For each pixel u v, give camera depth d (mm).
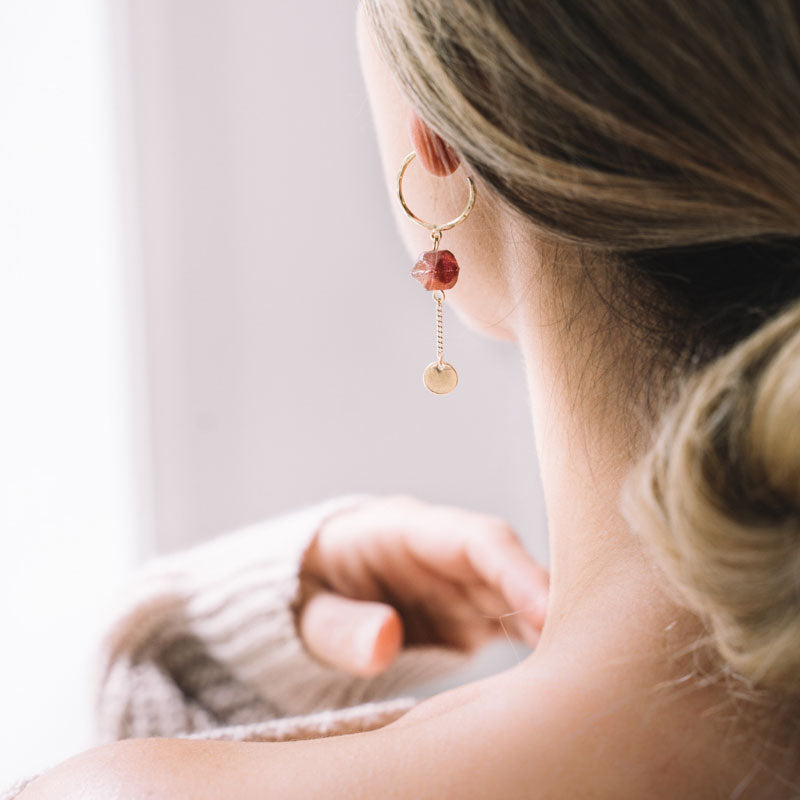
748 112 414
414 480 1188
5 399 1028
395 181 505
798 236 426
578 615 464
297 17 1128
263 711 734
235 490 1182
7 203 1011
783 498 415
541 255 463
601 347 458
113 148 1074
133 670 728
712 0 410
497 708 454
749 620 419
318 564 745
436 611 735
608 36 417
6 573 1038
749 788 438
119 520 1091
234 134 1142
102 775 465
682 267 440
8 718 1032
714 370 421
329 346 1176
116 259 1086
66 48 1023
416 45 439
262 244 1159
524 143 433
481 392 1168
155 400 1143
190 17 1119
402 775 448
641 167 427
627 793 439
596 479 465
